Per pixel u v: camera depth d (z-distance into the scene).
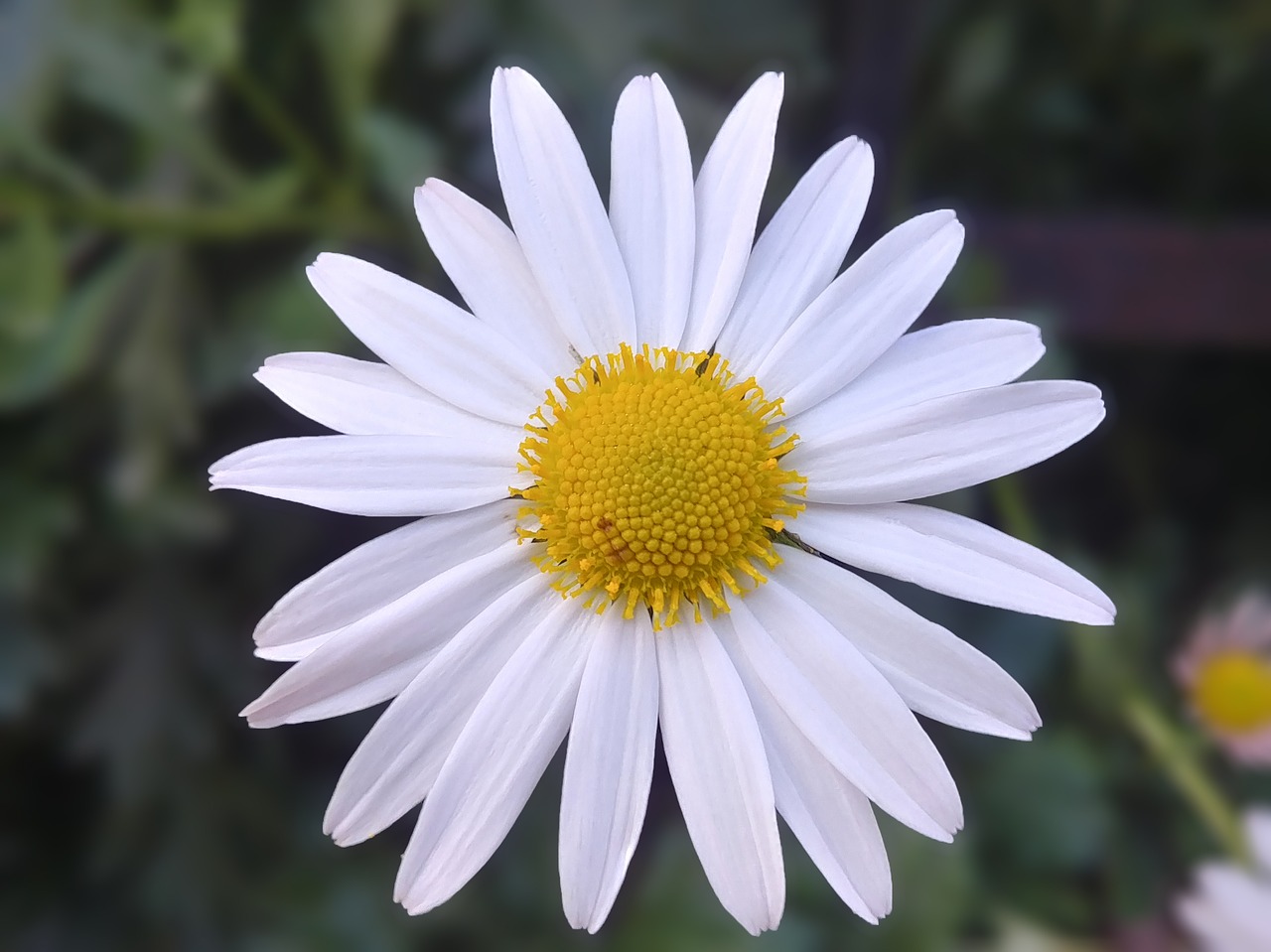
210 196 0.15
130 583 0.15
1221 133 0.17
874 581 0.16
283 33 0.15
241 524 0.15
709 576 0.11
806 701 0.10
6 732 0.15
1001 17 0.16
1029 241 0.16
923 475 0.10
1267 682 0.16
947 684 0.10
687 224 0.11
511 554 0.11
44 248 0.14
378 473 0.10
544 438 0.11
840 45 0.16
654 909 0.14
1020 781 0.15
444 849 0.10
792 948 0.14
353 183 0.15
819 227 0.11
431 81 0.15
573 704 0.10
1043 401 0.10
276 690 0.10
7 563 0.14
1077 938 0.15
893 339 0.11
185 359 0.15
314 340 0.14
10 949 0.15
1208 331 0.16
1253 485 0.18
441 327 0.11
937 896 0.14
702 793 0.10
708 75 0.15
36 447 0.15
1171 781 0.15
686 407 0.11
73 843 0.16
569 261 0.11
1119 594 0.16
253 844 0.15
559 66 0.15
